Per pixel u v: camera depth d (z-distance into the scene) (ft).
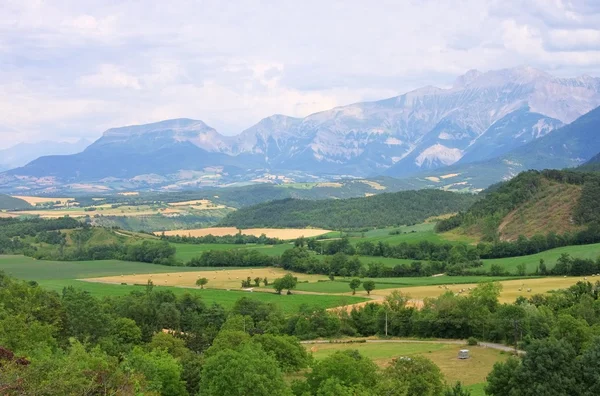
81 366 206.90
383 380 287.07
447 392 272.31
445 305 499.92
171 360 286.66
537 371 279.69
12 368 173.47
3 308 364.79
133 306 496.23
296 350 356.59
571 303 499.92
